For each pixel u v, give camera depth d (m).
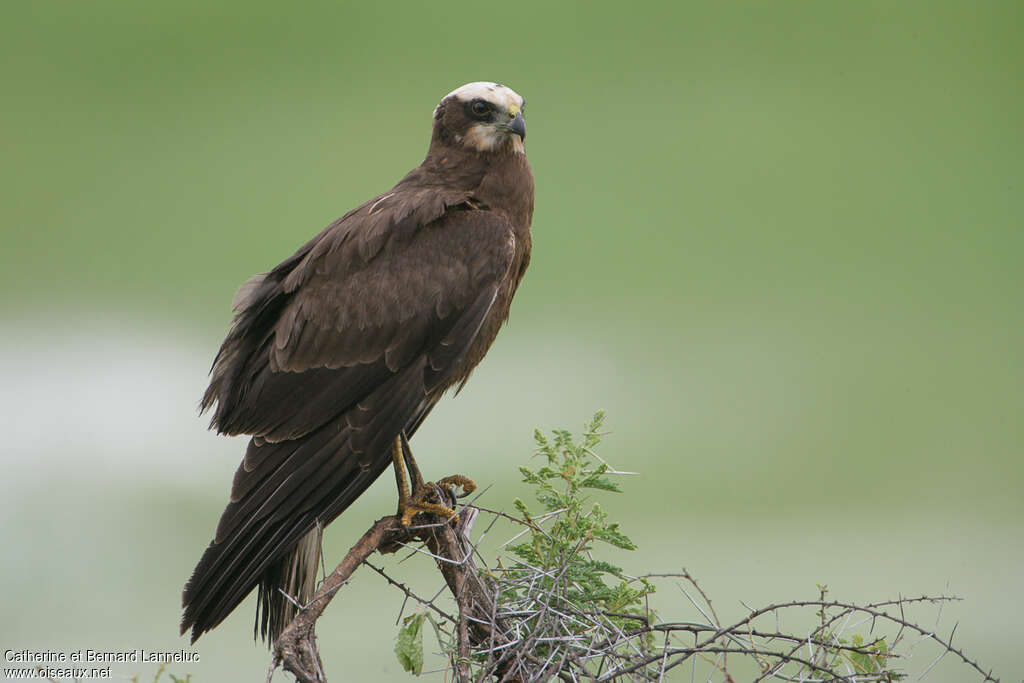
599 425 9.63
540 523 9.27
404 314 10.30
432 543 9.39
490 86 11.52
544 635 8.41
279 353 10.28
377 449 10.03
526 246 11.55
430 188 11.27
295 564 9.64
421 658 8.23
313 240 11.03
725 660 8.47
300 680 7.75
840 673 8.35
